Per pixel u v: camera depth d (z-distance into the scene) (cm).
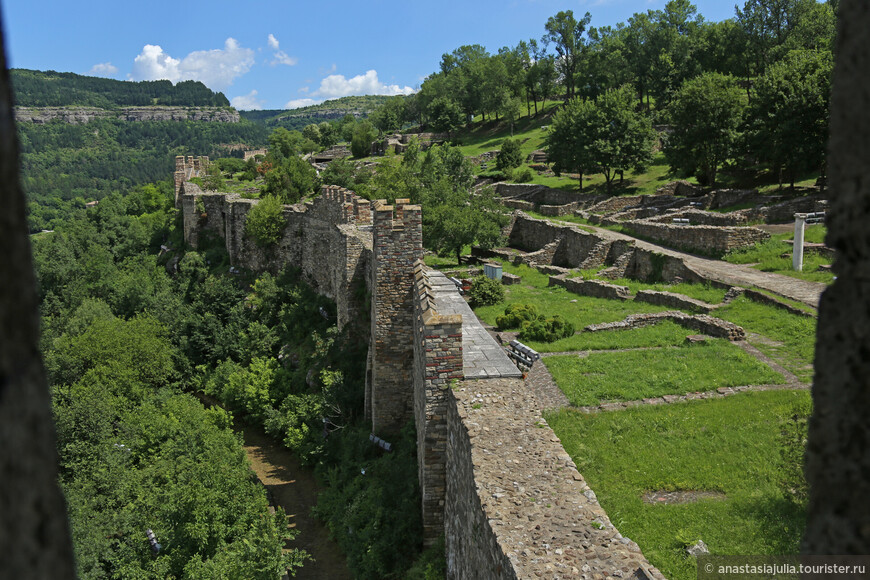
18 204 212
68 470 2508
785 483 1209
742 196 4653
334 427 2662
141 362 3738
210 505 1961
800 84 4294
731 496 1230
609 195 6122
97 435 2656
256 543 1772
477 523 1023
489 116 14475
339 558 1988
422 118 16188
